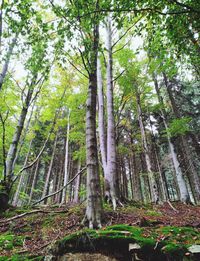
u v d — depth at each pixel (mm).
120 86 12547
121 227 3826
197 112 17203
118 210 5934
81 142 15062
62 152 23891
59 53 5418
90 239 3410
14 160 7789
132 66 11570
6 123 11547
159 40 4957
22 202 24234
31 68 6395
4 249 4055
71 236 3547
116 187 7148
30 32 5074
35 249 3934
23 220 5734
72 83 13141
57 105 11664
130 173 23609
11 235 4695
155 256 3021
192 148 18484
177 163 12023
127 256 3166
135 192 18984
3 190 6945
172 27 4371
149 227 4125
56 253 3490
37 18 4559
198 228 4246
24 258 3551
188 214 6836
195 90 15719
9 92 9383
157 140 19578
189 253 2883
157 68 11461
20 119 8164
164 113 14547
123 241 3270
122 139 21047
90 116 5223
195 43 4836
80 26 4520
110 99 8789
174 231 3734
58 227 4875
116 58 11703
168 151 21203
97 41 5633
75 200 16672
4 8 4453
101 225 4094
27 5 4434
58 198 19047
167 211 7516
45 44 5250
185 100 17281
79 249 3393
